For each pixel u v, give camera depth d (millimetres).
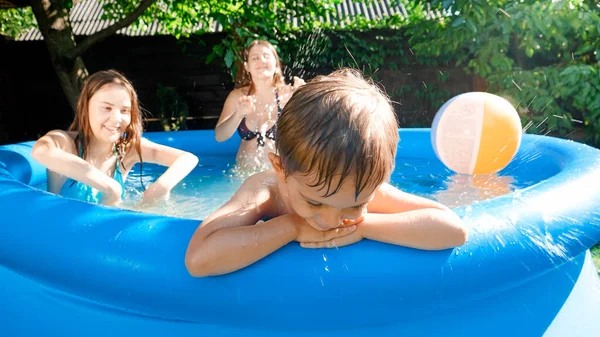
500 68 5430
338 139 981
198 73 7734
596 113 4945
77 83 5559
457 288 1165
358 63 7148
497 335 1355
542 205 1360
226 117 3236
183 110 7410
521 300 1406
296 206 1121
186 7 6211
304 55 7016
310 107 1038
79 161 2115
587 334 1544
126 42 7703
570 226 1335
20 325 1522
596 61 5395
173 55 7707
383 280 1128
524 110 5250
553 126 5094
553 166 2248
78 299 1410
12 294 1561
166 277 1155
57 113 7910
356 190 1008
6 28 12289
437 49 5809
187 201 2266
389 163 1053
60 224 1324
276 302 1125
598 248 2775
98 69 7762
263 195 1334
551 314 1468
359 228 1182
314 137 993
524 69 5742
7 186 1614
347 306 1123
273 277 1129
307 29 6902
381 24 7535
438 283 1150
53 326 1447
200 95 7781
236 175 2838
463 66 6895
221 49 5770
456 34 5371
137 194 2432
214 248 1099
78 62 5605
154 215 1323
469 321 1322
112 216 1319
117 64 7762
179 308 1161
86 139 2273
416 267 1146
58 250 1269
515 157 2619
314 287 1119
